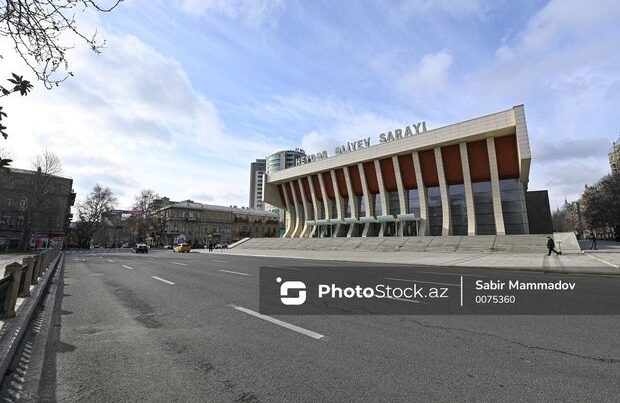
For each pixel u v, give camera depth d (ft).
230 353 14.97
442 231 145.69
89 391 11.61
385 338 16.67
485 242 107.14
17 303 25.93
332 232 191.93
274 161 428.56
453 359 13.78
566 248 90.74
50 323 20.95
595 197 200.13
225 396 11.00
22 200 202.80
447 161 148.77
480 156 141.28
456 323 19.35
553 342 15.71
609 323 19.12
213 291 32.01
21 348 16.14
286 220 232.53
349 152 177.17
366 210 173.88
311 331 18.08
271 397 10.83
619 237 194.18
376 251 119.85
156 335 17.95
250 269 55.52
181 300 27.81
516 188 138.00
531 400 10.29
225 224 327.26
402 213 159.43
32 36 12.69
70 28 13.16
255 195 583.99
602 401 10.18
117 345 16.46
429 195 157.28
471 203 139.74
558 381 11.60
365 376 12.28
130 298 29.37
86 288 36.11
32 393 11.51
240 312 22.90
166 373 12.96
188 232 301.63
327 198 194.90
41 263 47.65
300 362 13.76
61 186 232.94
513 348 14.98
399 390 11.11
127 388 11.76
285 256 107.96
